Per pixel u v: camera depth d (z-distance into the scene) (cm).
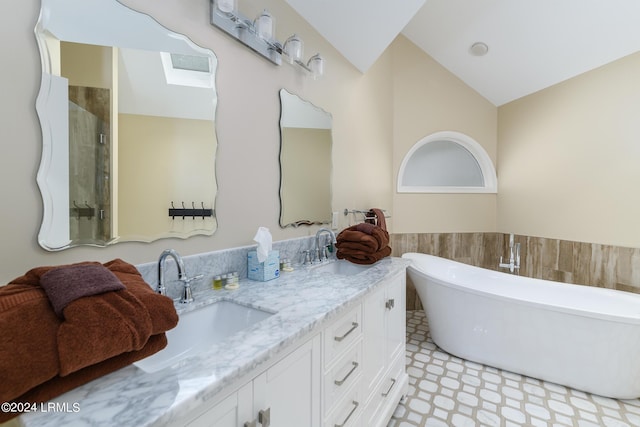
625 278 229
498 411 173
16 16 76
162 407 52
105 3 93
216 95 127
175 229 113
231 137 135
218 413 64
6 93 75
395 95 329
